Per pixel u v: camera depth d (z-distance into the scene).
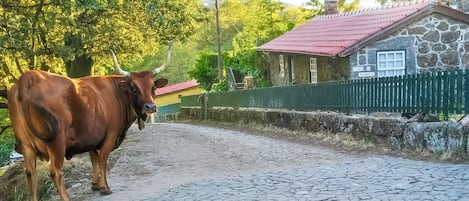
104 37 21.02
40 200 11.40
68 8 15.18
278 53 32.66
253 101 26.03
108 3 17.92
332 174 10.02
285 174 10.48
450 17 22.17
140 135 22.19
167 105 54.03
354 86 16.58
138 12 21.52
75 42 18.81
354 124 15.20
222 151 15.33
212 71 49.75
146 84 10.09
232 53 45.84
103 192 10.05
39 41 17.17
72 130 8.79
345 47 21.89
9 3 15.23
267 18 46.91
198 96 37.41
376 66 22.11
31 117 8.34
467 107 11.71
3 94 15.61
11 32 14.60
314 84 19.45
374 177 9.41
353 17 28.48
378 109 15.21
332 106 18.19
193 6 24.77
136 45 24.86
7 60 19.55
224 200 8.68
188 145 17.30
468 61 22.42
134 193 10.03
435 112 12.61
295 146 15.45
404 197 7.86
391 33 22.05
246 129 23.70
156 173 12.16
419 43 22.22
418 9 21.89
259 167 12.09
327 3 35.06
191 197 9.12
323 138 16.61
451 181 8.61
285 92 22.05
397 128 12.98
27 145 8.60
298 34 31.98
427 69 22.31
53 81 8.64
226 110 30.17
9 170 15.69
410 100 13.60
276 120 21.78
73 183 12.11
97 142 9.45
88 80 9.50
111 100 9.71
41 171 12.84
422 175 9.23
